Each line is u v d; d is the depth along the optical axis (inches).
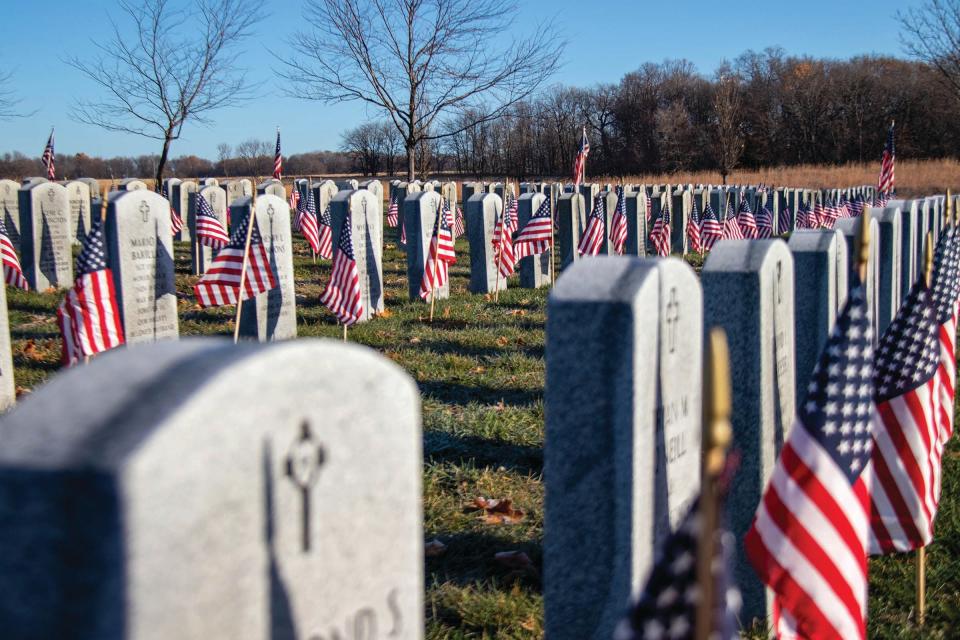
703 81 3390.7
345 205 446.6
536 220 511.8
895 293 322.0
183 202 890.1
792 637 141.6
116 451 59.8
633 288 131.7
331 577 79.5
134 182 850.8
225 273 329.4
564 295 134.0
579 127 3289.9
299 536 75.4
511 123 2977.4
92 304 277.0
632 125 3371.1
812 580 133.0
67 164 2098.9
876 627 171.3
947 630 170.4
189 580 64.3
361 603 83.4
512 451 258.7
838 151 3193.9
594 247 522.3
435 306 490.9
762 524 137.9
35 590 60.7
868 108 3171.8
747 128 3348.9
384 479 85.3
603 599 137.6
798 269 209.8
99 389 66.2
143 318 329.4
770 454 174.1
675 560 73.9
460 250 818.8
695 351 153.4
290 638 75.1
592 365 132.9
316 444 76.8
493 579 181.8
